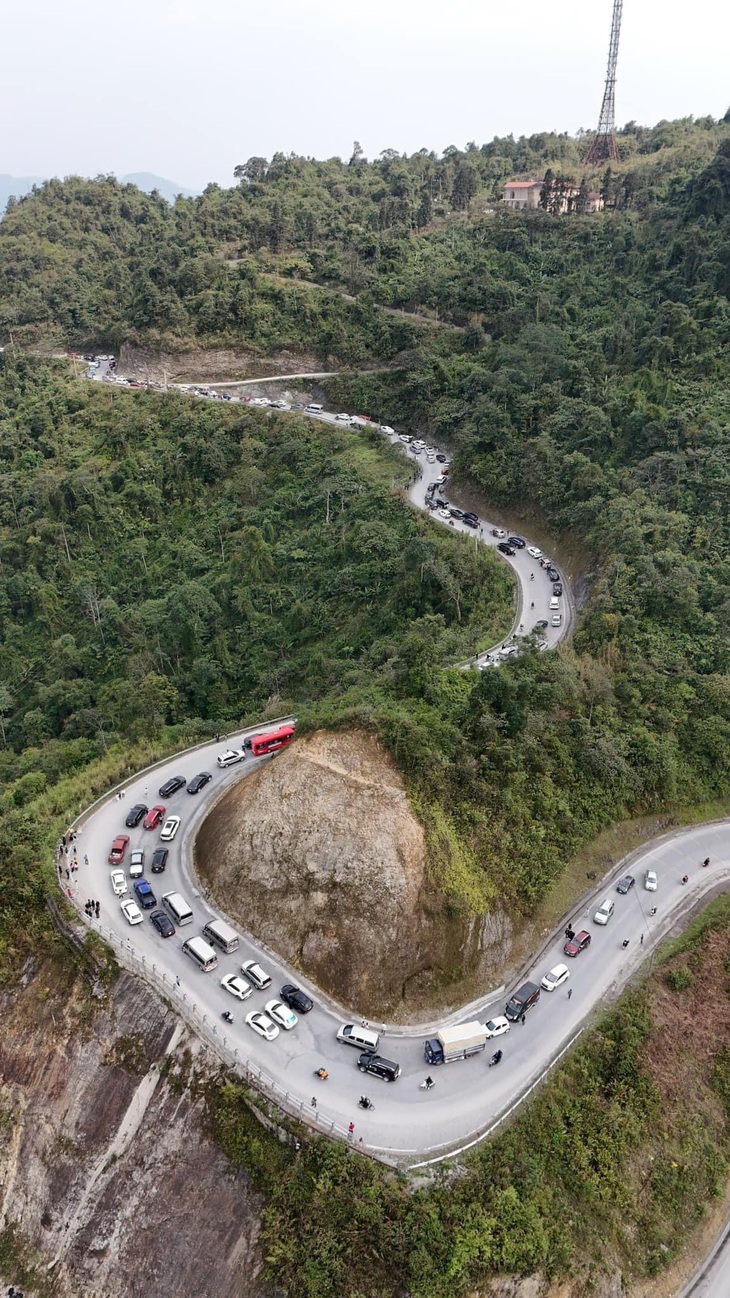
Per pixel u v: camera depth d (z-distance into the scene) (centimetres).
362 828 4919
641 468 8944
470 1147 4019
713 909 5650
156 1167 4206
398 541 9288
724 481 8275
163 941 5003
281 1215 3850
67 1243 4259
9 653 10275
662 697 6731
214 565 10488
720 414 9188
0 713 9381
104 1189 4272
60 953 4912
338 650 8438
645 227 14375
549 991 4934
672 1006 5016
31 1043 4731
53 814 6197
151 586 10612
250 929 5094
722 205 12938
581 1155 4209
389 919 4709
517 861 5281
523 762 5709
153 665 8981
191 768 6706
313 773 5194
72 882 5416
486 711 5641
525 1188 3966
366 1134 4022
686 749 6656
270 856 5122
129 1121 4366
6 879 5144
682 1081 4738
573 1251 3919
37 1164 4481
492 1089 4319
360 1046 4388
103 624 9912
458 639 7394
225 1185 4034
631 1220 4212
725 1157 4619
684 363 10312
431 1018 4666
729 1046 4981
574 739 6166
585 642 7206
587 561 8575
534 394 10712
